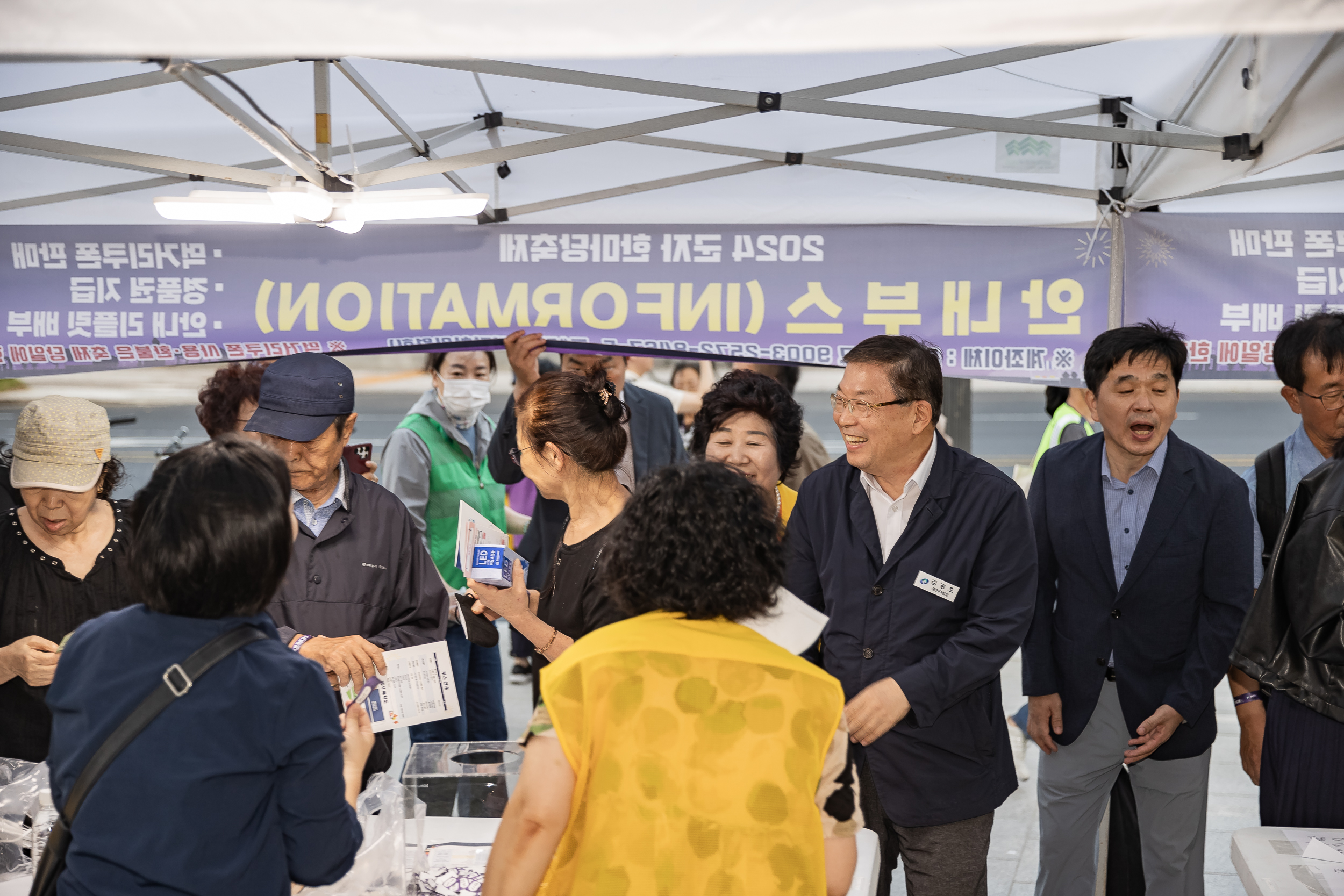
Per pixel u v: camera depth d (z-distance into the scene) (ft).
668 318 11.34
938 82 10.03
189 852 4.17
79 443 7.46
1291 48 8.10
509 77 9.91
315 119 9.48
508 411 11.81
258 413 7.80
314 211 8.38
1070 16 3.96
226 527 4.36
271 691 4.37
